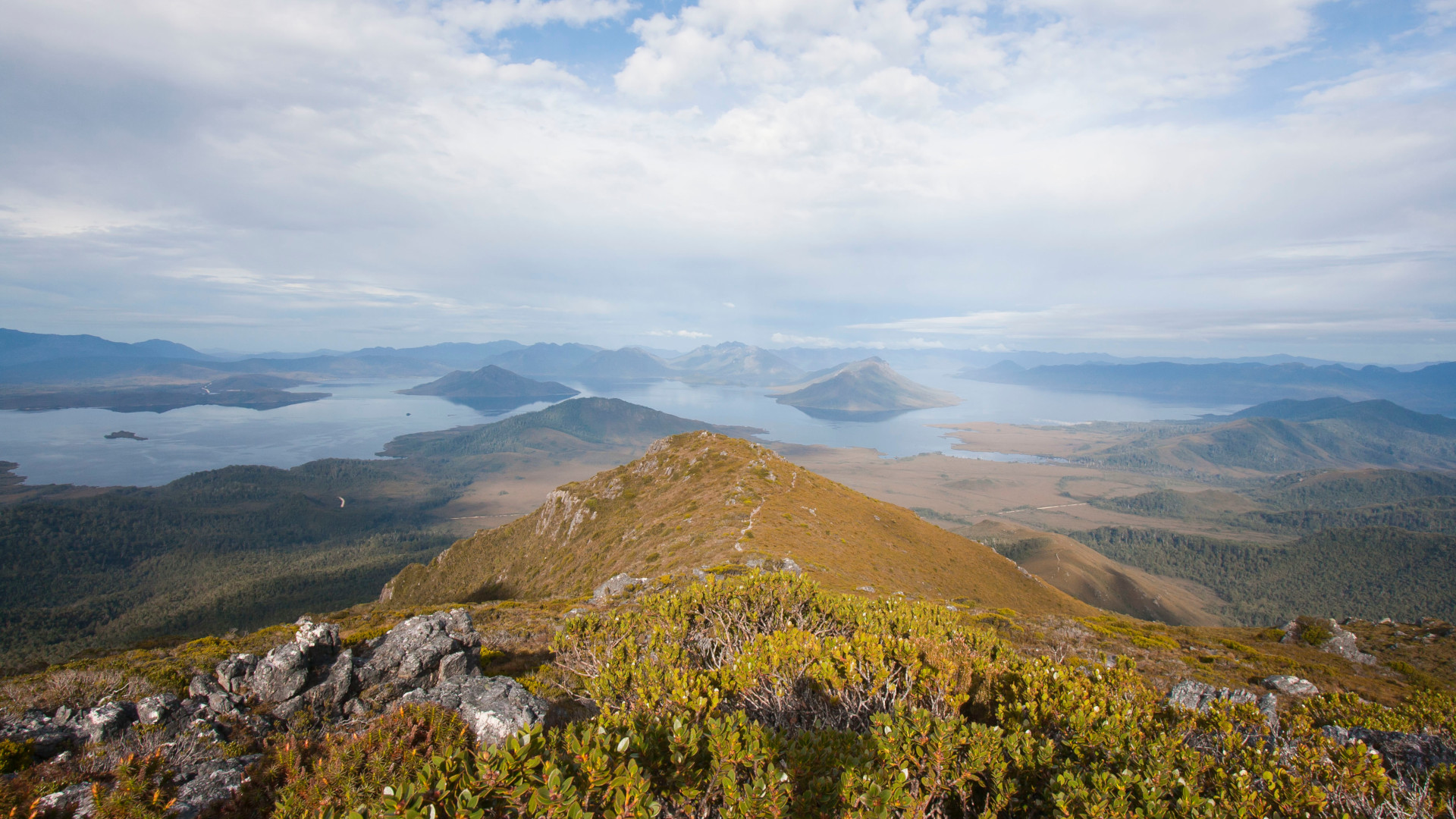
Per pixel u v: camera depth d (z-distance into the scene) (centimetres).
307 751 1200
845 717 1121
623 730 866
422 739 1184
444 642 1770
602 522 11569
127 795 1045
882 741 842
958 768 847
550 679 1833
